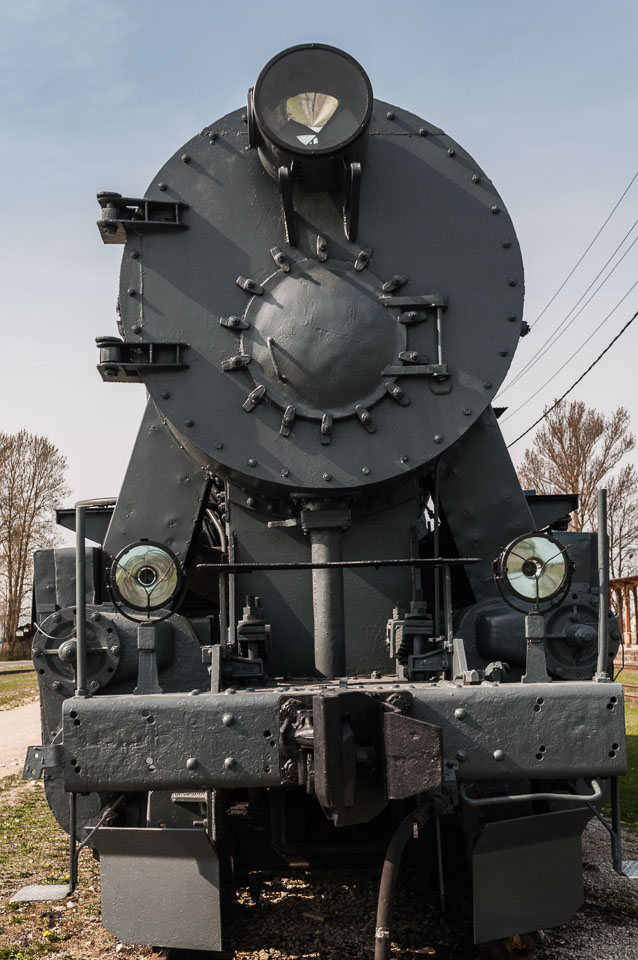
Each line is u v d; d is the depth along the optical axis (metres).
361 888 5.21
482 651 4.57
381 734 3.42
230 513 4.94
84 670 3.77
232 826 4.50
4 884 5.62
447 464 5.11
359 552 4.92
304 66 4.86
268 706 3.51
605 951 4.21
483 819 4.09
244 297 4.95
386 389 4.80
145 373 4.85
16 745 12.25
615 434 34.59
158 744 3.54
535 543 3.91
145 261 4.98
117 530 4.95
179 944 3.78
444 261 5.06
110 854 3.88
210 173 5.08
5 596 41.94
